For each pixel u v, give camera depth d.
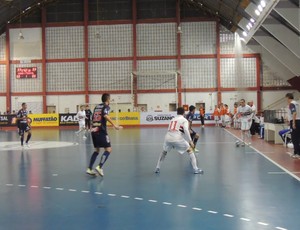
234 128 26.64
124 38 33.53
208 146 14.63
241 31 29.28
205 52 33.12
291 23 18.23
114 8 33.56
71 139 19.52
